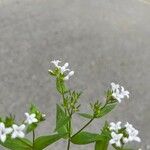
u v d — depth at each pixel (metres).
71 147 0.49
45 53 0.62
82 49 0.64
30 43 0.64
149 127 0.53
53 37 0.65
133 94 0.58
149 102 0.57
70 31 0.67
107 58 0.63
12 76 0.57
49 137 0.23
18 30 0.66
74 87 0.57
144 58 0.65
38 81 0.57
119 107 0.55
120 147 0.23
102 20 0.71
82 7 0.73
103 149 0.23
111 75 0.60
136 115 0.54
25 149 0.24
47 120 0.51
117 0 0.76
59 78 0.25
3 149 0.39
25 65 0.59
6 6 0.71
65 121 0.23
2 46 0.62
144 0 0.78
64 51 0.63
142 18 0.74
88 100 0.55
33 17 0.69
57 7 0.72
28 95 0.55
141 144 0.50
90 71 0.60
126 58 0.64
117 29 0.70
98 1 0.75
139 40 0.68
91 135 0.24
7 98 0.54
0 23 0.67
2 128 0.22
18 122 0.51
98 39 0.66
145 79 0.61
